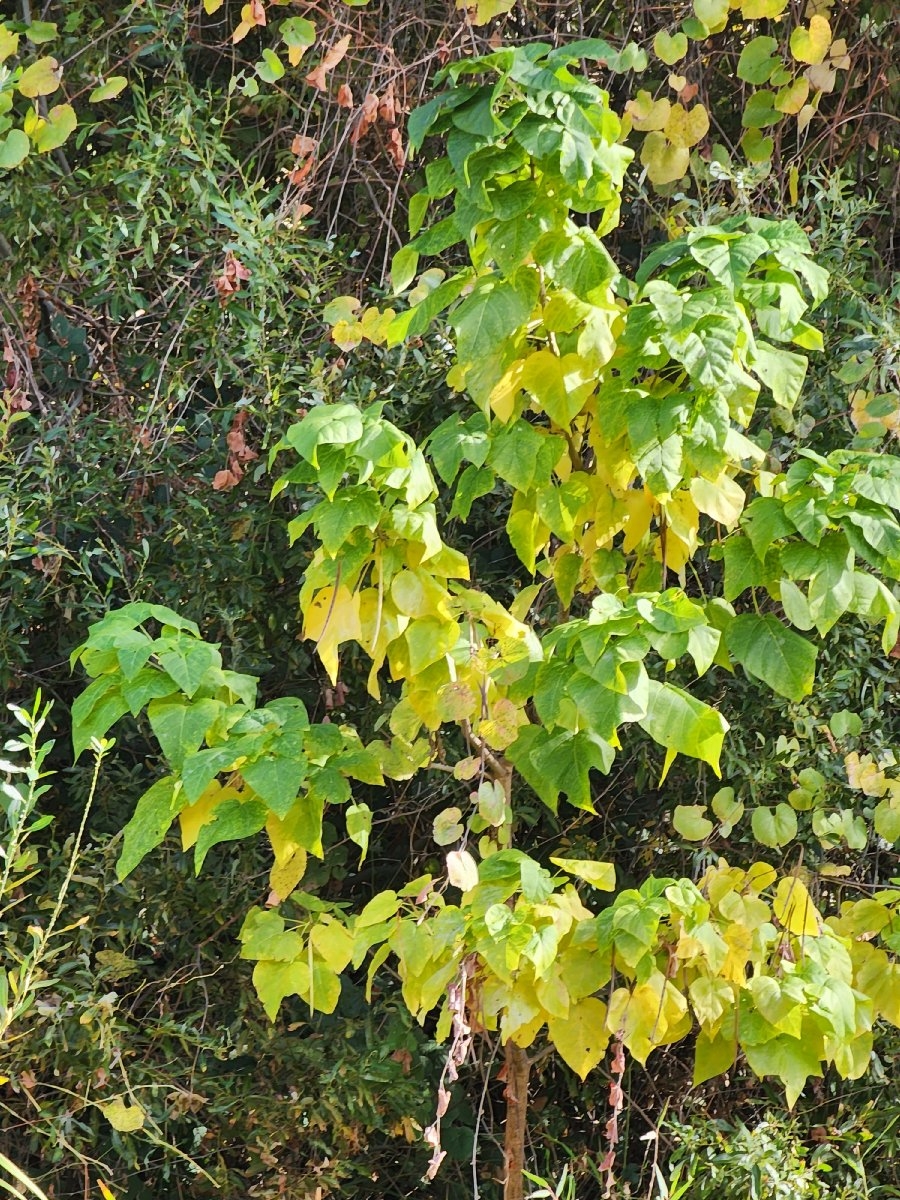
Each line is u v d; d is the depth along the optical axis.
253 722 1.34
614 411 1.42
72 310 2.17
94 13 2.10
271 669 2.14
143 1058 2.02
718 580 2.20
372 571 1.47
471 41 2.17
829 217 2.17
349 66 2.15
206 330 2.03
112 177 2.02
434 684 1.47
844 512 1.36
